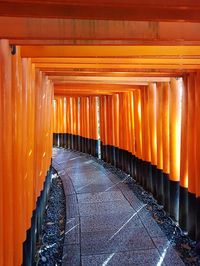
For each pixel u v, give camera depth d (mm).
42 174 7125
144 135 9391
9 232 3133
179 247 5922
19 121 3588
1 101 2871
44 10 2029
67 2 1822
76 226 7082
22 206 4012
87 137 17641
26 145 4188
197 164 5668
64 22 2566
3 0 1812
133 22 2598
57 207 8922
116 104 13242
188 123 6004
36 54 3736
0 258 2879
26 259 4305
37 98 5543
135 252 5758
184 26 2650
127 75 6316
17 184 3547
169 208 7480
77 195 9688
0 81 2838
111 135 14125
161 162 8172
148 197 9031
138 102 10070
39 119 5949
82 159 16531
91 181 11547
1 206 2912
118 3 1833
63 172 13523
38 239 6250
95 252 5793
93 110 16578
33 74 4871
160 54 3684
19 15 2051
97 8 2014
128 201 8852
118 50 3682
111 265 5312
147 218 7473
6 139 2996
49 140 10055
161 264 5293
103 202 8859
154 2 1833
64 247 6035
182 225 6633
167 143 7625
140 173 10281
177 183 7148
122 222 7254
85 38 2584
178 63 4539
